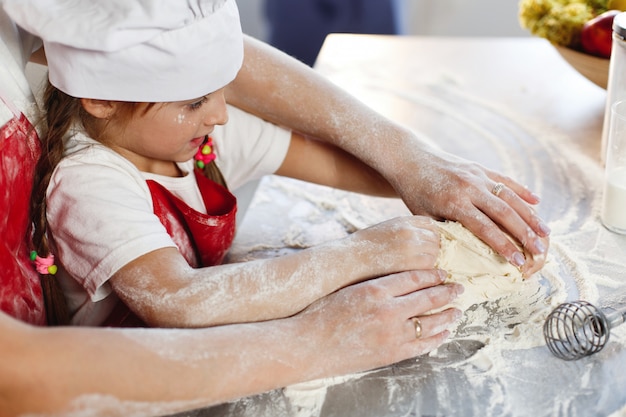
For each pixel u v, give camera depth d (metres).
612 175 1.03
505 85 1.49
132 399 0.68
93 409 0.67
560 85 1.48
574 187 1.16
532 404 0.78
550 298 0.92
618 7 1.24
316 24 2.20
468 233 0.90
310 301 0.82
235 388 0.72
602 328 0.81
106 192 0.84
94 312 0.96
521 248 0.89
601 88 1.37
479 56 1.62
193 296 0.79
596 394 0.78
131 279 0.81
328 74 1.56
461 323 0.88
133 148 0.89
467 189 0.92
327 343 0.77
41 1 0.77
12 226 0.83
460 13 2.74
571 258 0.99
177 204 0.94
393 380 0.81
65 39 0.75
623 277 0.96
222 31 0.80
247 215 1.13
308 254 0.85
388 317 0.79
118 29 0.74
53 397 0.65
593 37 1.22
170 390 0.69
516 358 0.83
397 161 0.98
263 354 0.74
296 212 1.13
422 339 0.81
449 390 0.80
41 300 0.91
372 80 1.53
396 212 1.13
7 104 0.84
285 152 1.08
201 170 1.03
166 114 0.83
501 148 1.28
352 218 1.11
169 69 0.78
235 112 1.07
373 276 0.85
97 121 0.87
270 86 1.04
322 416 0.77
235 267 0.83
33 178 0.88
